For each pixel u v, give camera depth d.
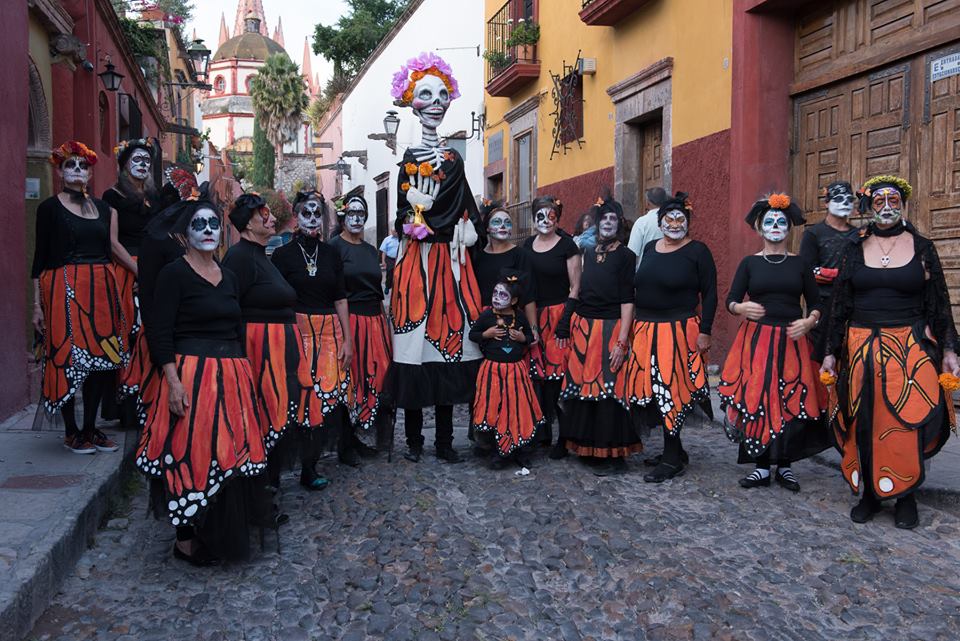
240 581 3.98
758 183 8.41
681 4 9.69
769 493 5.20
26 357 7.12
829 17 7.90
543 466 5.84
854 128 7.64
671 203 5.45
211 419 3.89
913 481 4.42
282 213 6.07
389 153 26.05
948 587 3.79
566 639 3.40
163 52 18.67
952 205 6.61
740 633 3.38
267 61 41.69
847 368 4.68
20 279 6.95
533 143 14.44
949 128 6.62
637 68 10.84
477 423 5.70
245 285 4.81
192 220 3.96
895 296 4.52
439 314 5.86
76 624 3.52
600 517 4.69
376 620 3.53
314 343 5.30
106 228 5.46
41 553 3.67
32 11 8.04
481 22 17.08
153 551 4.36
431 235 5.91
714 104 9.04
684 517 4.75
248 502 4.16
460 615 3.59
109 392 5.96
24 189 7.07
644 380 5.46
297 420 5.02
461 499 5.11
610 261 5.62
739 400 5.25
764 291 5.23
